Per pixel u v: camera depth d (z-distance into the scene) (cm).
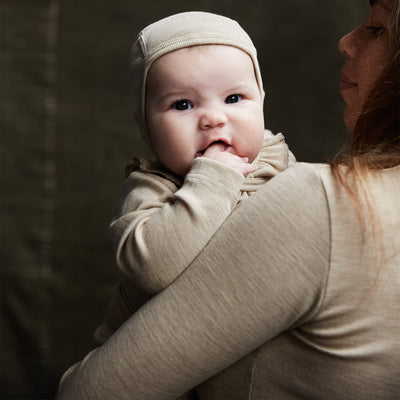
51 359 370
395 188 74
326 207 73
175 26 99
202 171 85
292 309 72
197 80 96
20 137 371
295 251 72
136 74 103
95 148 378
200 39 97
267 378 78
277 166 106
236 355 75
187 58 96
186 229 80
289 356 76
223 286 74
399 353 72
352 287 71
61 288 372
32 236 371
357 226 72
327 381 74
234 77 97
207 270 75
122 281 104
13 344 367
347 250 71
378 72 104
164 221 82
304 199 73
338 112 385
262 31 387
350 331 72
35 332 369
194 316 74
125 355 76
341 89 114
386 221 72
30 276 370
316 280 72
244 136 96
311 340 74
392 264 71
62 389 84
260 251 73
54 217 374
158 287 80
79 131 377
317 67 388
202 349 74
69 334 371
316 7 388
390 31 86
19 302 368
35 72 372
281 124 386
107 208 378
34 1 371
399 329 71
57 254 373
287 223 73
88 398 78
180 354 74
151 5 382
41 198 372
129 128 381
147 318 76
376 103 86
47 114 373
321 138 386
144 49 101
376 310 71
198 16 101
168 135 97
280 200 74
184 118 96
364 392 73
